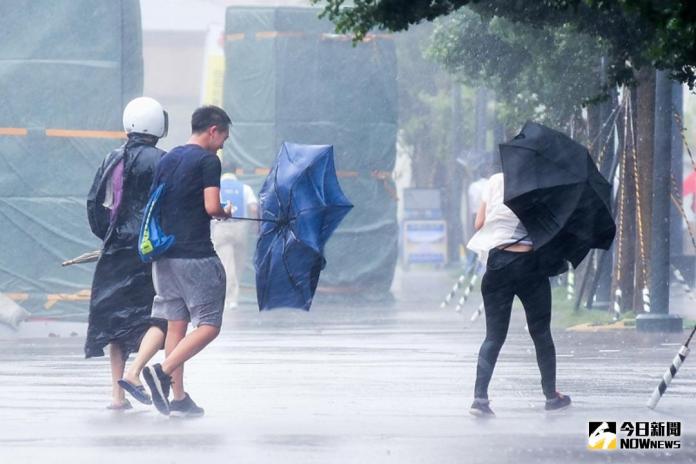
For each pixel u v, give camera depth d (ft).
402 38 357.00
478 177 280.10
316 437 68.28
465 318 170.30
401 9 77.51
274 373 100.68
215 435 69.26
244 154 213.25
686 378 97.19
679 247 213.46
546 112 181.98
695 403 82.94
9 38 150.20
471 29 174.09
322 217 80.59
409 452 62.90
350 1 210.79
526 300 79.20
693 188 249.75
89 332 81.92
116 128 151.64
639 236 153.38
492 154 246.06
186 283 77.61
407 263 375.45
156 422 74.95
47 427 72.79
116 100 151.33
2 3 150.00
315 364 107.76
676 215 212.23
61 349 124.77
